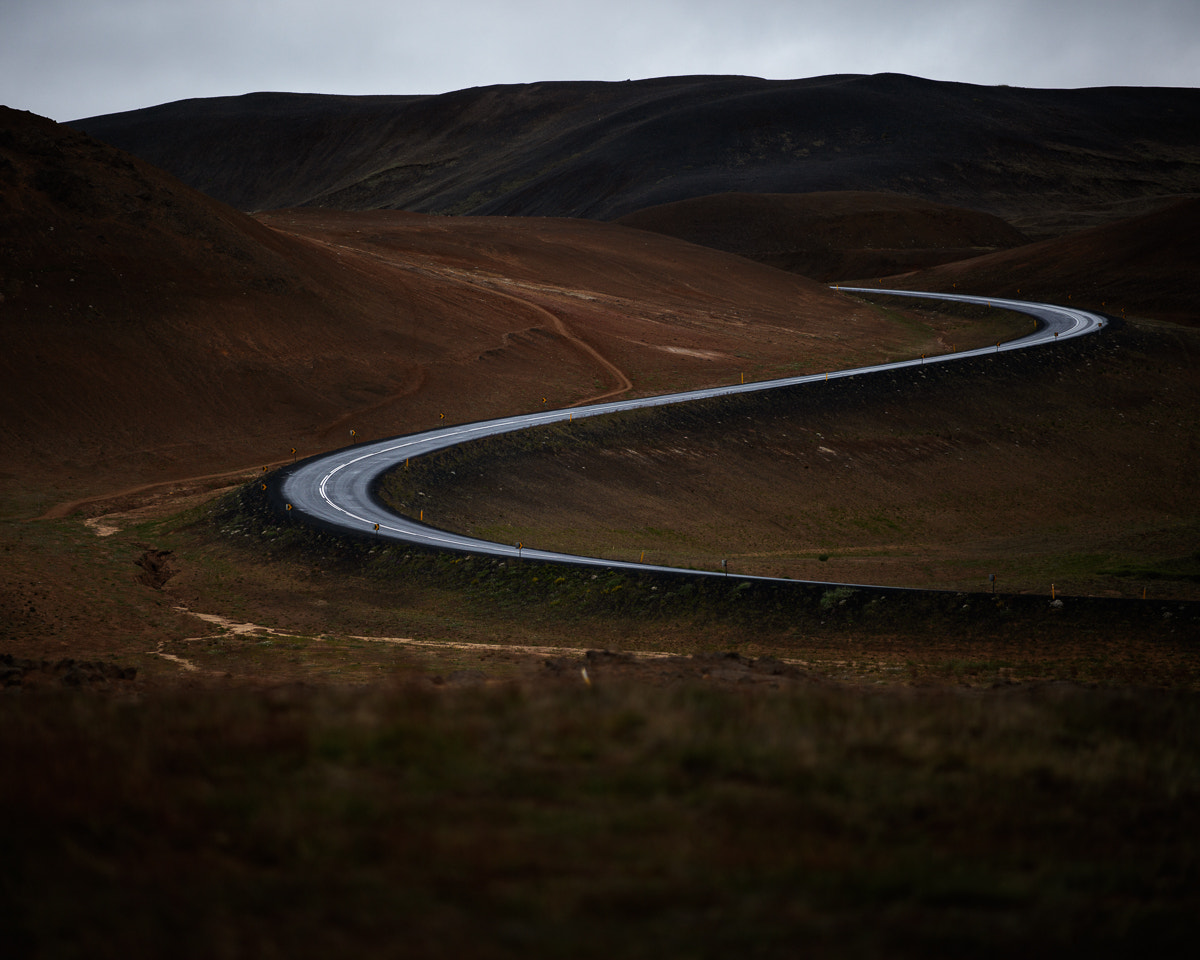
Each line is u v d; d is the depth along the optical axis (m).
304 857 6.95
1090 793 9.57
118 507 54.38
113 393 67.38
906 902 6.89
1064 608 31.09
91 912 6.00
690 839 7.61
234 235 88.31
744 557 50.84
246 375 74.12
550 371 90.25
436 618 34.53
